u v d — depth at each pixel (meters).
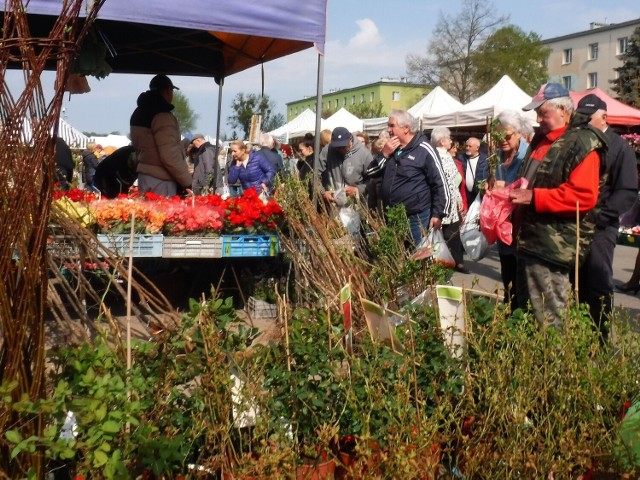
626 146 4.70
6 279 2.20
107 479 2.27
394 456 2.46
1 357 2.25
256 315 6.42
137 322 5.10
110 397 2.33
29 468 2.24
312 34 6.12
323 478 2.67
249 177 10.90
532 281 4.12
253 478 2.53
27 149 2.20
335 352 3.03
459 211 8.30
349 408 2.84
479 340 3.13
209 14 5.80
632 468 2.60
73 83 6.42
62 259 3.84
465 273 9.82
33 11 5.12
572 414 2.79
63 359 2.68
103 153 18.36
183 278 7.00
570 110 4.40
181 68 9.69
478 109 15.39
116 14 5.55
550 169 4.07
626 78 33.59
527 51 55.97
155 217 6.05
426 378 3.10
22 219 2.20
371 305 3.44
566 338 3.02
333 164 7.74
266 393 2.86
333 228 5.49
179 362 2.82
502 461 2.61
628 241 8.52
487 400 2.84
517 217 4.35
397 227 5.46
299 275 5.54
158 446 2.45
